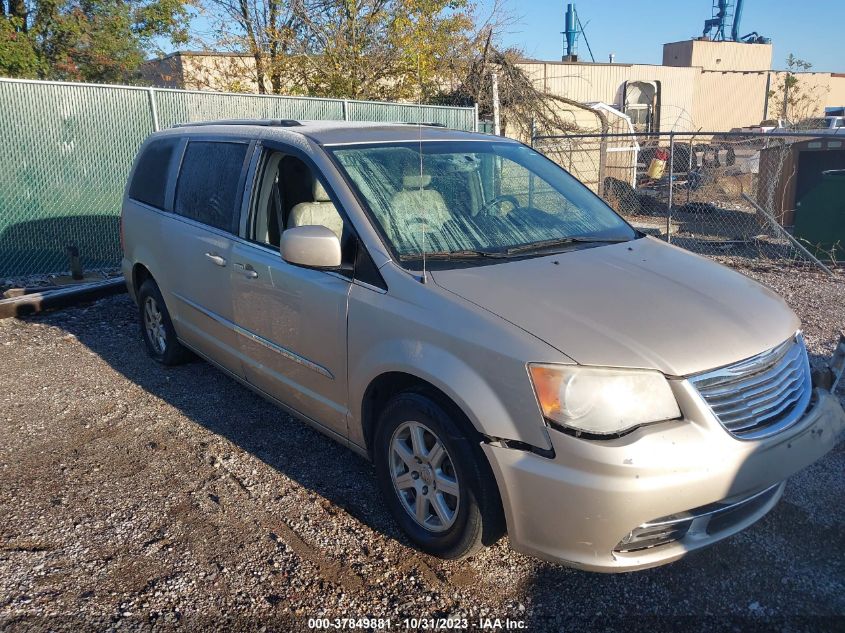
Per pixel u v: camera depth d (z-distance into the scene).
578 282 3.10
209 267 4.35
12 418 4.53
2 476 3.81
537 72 24.19
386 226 3.37
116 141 8.74
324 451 4.10
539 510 2.60
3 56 14.27
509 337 2.68
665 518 2.57
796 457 2.78
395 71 16.08
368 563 3.10
